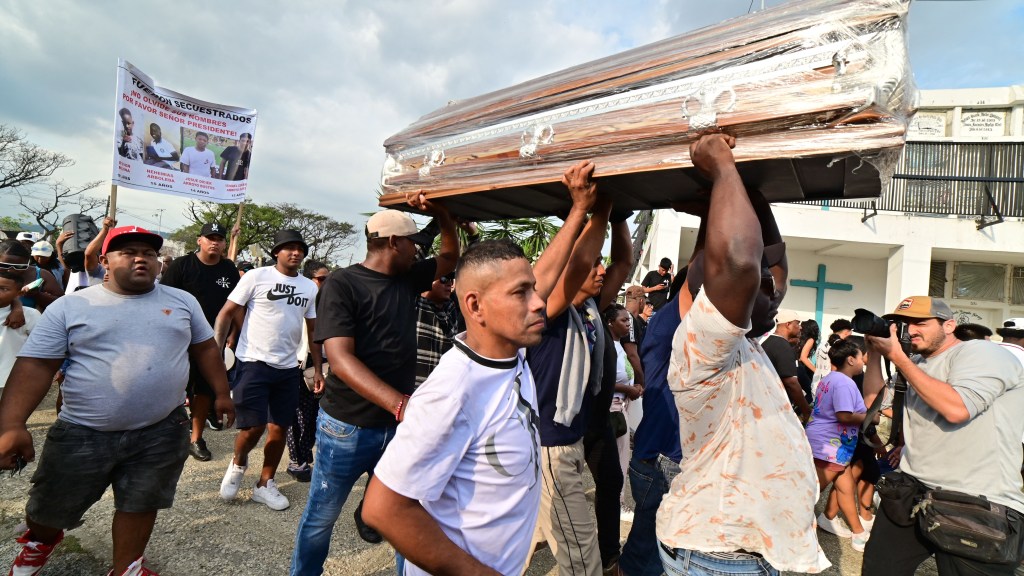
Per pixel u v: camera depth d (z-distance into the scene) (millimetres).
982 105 11008
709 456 1652
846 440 4008
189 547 3188
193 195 5074
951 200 9758
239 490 4098
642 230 8031
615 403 4238
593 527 2617
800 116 1401
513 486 1383
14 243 4000
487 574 1270
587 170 1793
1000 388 2402
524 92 2076
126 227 2482
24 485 3812
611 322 4230
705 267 1419
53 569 2846
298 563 2535
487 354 1422
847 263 11141
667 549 1771
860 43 1354
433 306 3713
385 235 2607
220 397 2877
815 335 7281
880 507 2674
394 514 1217
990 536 2258
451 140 2295
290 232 4172
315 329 2531
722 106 1517
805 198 1935
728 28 1602
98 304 2441
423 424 1251
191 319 2781
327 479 2529
